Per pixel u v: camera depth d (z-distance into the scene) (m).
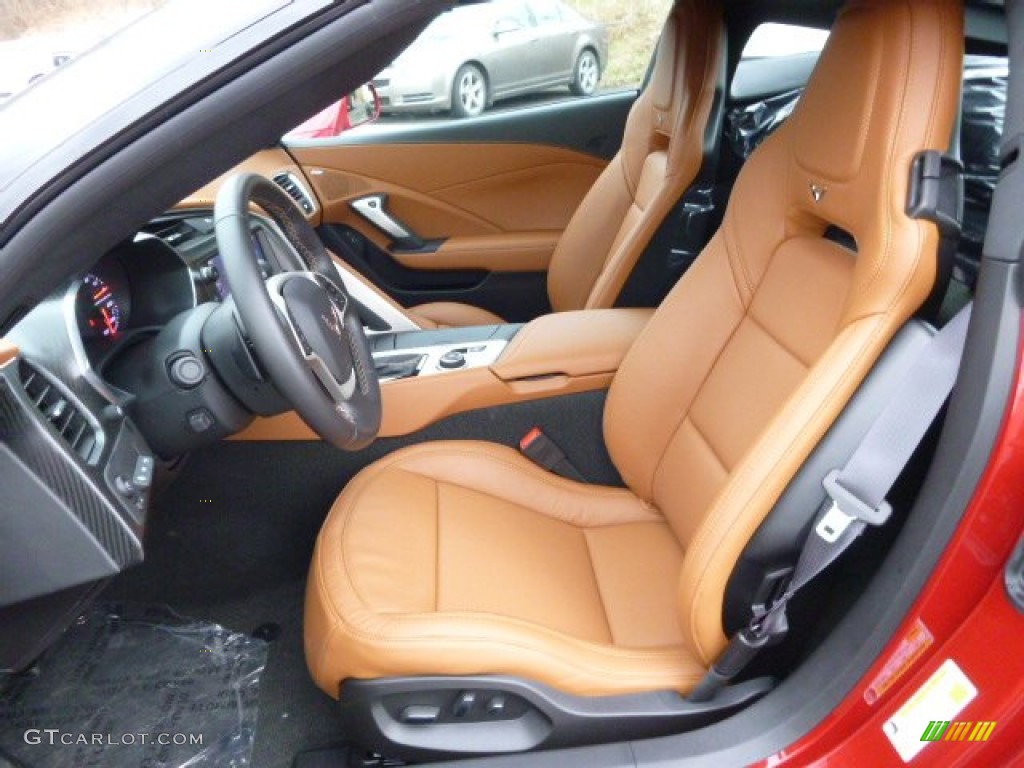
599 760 1.05
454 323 2.31
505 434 1.63
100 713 1.51
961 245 1.13
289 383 1.04
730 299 1.33
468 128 2.54
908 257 0.90
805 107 1.15
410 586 1.20
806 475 0.93
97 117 0.75
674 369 1.40
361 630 1.09
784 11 1.58
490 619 1.11
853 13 1.02
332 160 2.51
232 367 1.16
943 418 0.91
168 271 1.39
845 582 1.10
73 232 0.76
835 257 1.11
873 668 0.96
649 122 2.02
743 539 0.96
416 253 2.62
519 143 2.57
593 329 1.68
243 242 1.07
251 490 1.60
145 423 1.18
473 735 1.12
